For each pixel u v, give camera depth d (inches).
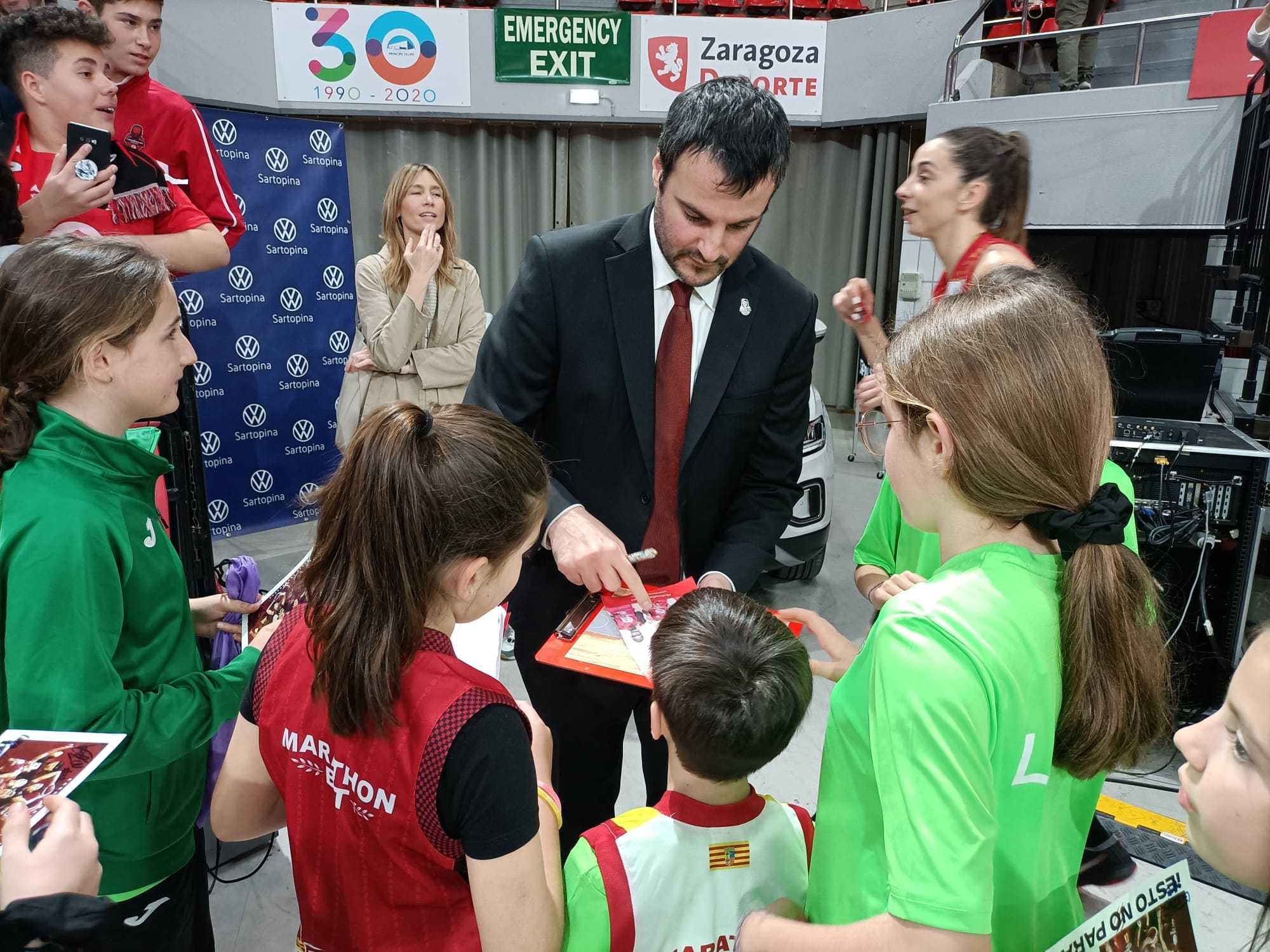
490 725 30.0
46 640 39.3
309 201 175.8
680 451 59.3
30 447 41.8
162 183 80.6
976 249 71.4
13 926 27.8
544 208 253.4
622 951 36.9
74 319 41.3
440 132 245.9
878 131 247.6
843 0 261.6
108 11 92.7
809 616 49.2
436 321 131.0
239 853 82.6
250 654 49.6
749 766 37.1
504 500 31.4
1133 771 98.5
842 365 267.4
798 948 29.0
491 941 30.4
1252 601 132.6
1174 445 98.8
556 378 59.6
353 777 31.2
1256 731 22.0
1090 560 28.6
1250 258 123.6
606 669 46.7
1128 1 228.8
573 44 232.1
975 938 24.5
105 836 45.6
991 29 226.5
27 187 74.6
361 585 29.9
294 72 217.8
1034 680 27.7
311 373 181.8
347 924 33.8
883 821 27.5
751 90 48.1
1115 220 177.5
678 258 53.0
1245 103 141.7
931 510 30.9
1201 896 78.9
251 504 177.0
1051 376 27.4
